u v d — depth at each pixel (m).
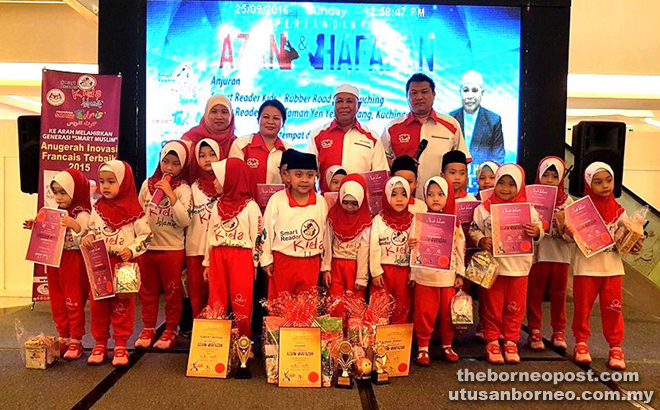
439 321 3.38
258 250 3.25
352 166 3.82
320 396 2.73
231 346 3.05
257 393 2.75
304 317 2.98
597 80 7.71
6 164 8.12
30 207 8.21
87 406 2.57
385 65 4.42
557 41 4.35
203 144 3.47
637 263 6.57
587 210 3.21
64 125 3.99
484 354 3.48
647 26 7.16
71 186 3.14
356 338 3.02
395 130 4.13
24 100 9.21
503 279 3.31
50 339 3.21
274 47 4.38
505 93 4.41
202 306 3.57
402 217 3.27
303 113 4.43
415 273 3.23
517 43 4.37
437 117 4.11
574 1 7.15
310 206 3.24
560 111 4.38
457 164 3.61
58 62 6.99
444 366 3.23
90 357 3.15
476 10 4.37
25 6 6.89
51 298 3.29
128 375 2.99
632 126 11.84
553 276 3.60
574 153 4.41
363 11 4.38
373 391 2.81
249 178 3.31
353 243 3.28
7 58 6.97
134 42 4.24
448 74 4.41
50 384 2.84
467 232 3.55
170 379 2.94
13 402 2.61
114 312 3.13
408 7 4.38
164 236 3.45
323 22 4.38
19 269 8.25
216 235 3.22
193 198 3.53
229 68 4.36
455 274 3.27
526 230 3.21
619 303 3.23
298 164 3.20
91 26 6.91
